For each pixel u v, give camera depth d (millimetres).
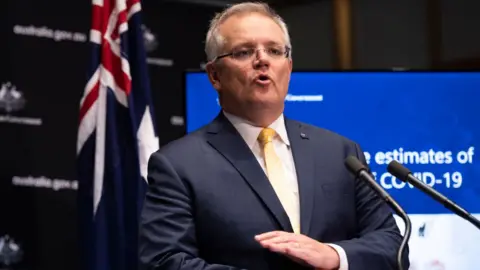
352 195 3012
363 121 4703
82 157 4336
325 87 4707
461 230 4637
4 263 5223
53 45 5508
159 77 5840
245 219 2805
